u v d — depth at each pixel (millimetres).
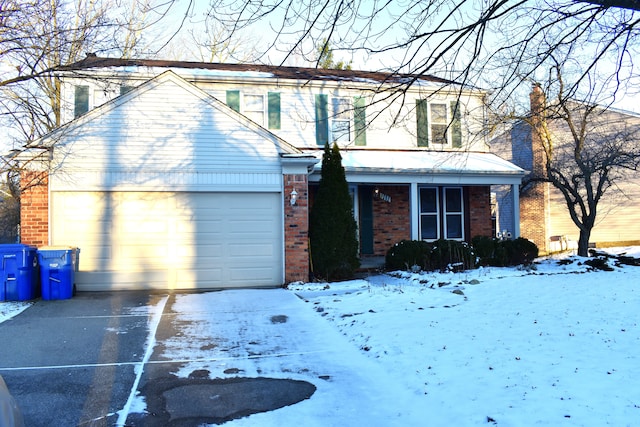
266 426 4453
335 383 5559
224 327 8211
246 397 5168
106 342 7316
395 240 17219
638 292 10258
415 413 4617
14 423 2922
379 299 9914
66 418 4633
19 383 5586
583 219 16547
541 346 6309
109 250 11766
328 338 7492
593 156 17062
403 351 6414
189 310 9508
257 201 12461
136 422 4551
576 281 11984
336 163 13195
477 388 5008
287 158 12328
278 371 6016
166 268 11977
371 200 17109
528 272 13594
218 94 15312
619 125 19312
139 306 9898
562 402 4457
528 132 18438
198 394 5262
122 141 11836
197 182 12109
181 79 12102
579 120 16312
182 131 12109
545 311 8484
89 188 11633
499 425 4141
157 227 11984
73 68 11102
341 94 15953
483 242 14797
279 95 15648
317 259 12836
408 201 17391
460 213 17828
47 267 10602
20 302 10289
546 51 5535
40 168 11477
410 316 8273
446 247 14297
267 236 12461
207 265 12156
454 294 10352
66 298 10672
